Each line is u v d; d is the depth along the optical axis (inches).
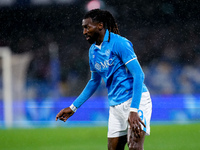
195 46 2402.8
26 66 2471.7
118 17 2274.9
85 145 1058.7
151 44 2372.0
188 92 2400.3
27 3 2367.1
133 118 456.8
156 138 1176.2
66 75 2381.9
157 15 2303.2
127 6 2253.9
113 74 499.8
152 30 2341.3
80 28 2346.2
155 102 1817.2
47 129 1518.2
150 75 2399.1
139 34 2341.3
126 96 498.9
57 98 2239.2
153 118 1798.7
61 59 2384.4
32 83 2455.7
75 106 553.3
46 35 2415.1
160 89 2390.5
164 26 2359.7
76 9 2289.6
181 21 2337.6
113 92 510.3
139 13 2288.4
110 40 490.6
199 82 2418.8
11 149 1015.0
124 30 2309.3
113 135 520.1
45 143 1126.4
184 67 2420.0
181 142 1078.4
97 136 1259.8
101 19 498.9
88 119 1791.3
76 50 2379.4
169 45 2401.6
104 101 1950.1
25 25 2428.6
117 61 490.9
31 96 2433.6
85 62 2385.6
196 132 1300.4
